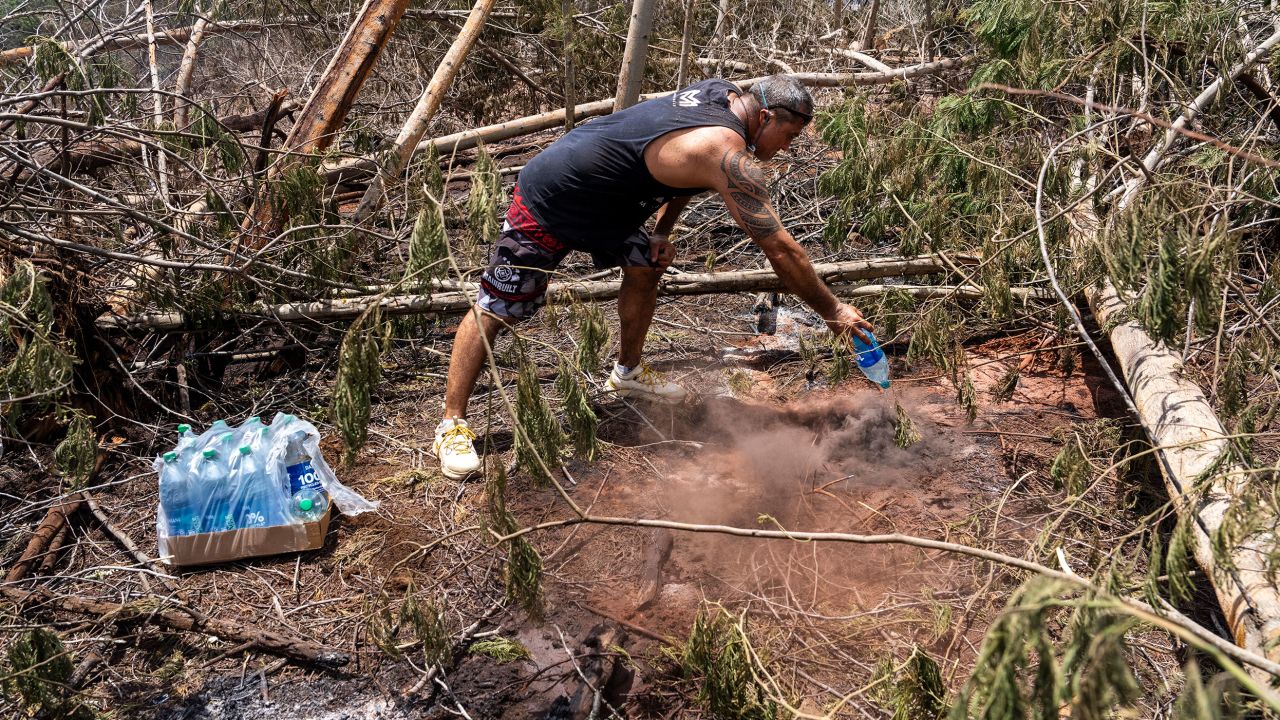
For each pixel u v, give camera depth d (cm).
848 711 208
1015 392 346
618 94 404
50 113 371
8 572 258
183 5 540
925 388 353
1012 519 270
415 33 656
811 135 574
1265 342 262
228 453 265
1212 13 360
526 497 292
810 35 738
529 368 200
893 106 477
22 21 594
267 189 374
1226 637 219
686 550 263
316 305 359
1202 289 167
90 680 225
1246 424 219
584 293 374
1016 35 406
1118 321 304
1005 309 313
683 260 462
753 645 226
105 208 337
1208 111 367
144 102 504
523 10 624
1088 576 241
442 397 355
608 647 228
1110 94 393
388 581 230
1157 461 263
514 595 194
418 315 368
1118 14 367
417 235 196
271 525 259
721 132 264
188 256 358
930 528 269
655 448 321
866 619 233
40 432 317
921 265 380
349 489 288
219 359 375
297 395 356
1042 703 118
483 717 213
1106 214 327
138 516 284
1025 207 328
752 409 346
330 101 406
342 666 228
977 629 229
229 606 247
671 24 674
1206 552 201
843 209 374
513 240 289
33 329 253
